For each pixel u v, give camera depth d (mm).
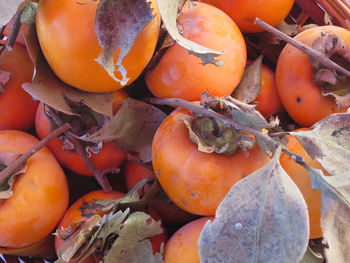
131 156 359
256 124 269
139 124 355
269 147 270
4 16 238
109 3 250
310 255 289
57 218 343
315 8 447
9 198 314
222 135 288
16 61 362
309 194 308
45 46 285
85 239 292
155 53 326
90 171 377
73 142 345
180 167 291
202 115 297
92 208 348
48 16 273
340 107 325
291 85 349
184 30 327
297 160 246
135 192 332
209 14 337
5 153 328
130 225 300
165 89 338
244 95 363
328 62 322
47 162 337
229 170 288
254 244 226
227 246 226
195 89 331
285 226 224
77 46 274
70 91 318
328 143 255
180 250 302
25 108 372
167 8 245
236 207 228
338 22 420
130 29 257
